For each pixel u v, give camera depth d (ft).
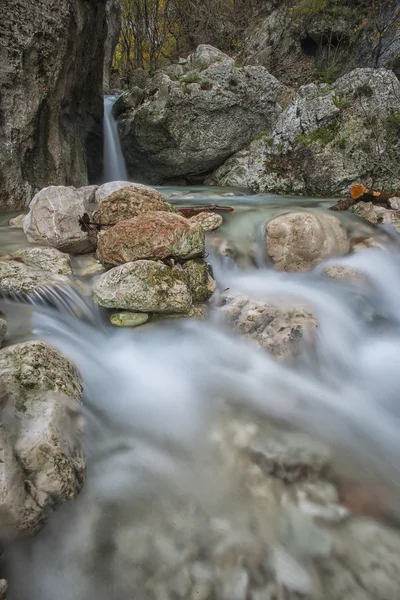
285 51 45.78
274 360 10.90
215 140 30.58
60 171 23.35
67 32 21.54
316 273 15.84
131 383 9.64
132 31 58.59
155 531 6.21
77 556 5.82
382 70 26.50
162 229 12.39
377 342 13.20
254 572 5.74
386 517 6.73
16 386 6.48
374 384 11.10
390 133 25.64
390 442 8.89
